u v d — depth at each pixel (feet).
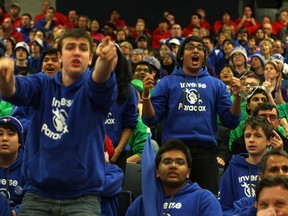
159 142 37.14
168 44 68.18
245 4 92.12
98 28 79.61
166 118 31.83
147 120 31.27
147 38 72.64
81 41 21.89
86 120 21.67
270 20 90.74
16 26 81.46
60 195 21.81
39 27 81.66
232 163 30.42
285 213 20.13
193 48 31.76
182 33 83.71
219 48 71.67
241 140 34.99
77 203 21.77
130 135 32.32
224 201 30.12
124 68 31.07
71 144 21.62
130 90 31.55
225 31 76.28
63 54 21.86
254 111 34.17
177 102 31.58
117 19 86.63
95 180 21.89
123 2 91.91
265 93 36.78
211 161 31.17
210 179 30.86
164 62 54.95
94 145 21.83
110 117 31.30
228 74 49.11
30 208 21.94
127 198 29.66
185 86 31.71
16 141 29.40
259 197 20.53
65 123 21.74
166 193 26.58
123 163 32.07
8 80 20.81
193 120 31.32
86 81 21.71
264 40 65.67
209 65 61.16
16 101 21.75
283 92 48.16
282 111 41.22
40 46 61.87
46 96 22.06
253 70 55.67
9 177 29.45
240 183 29.99
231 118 31.19
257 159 30.04
